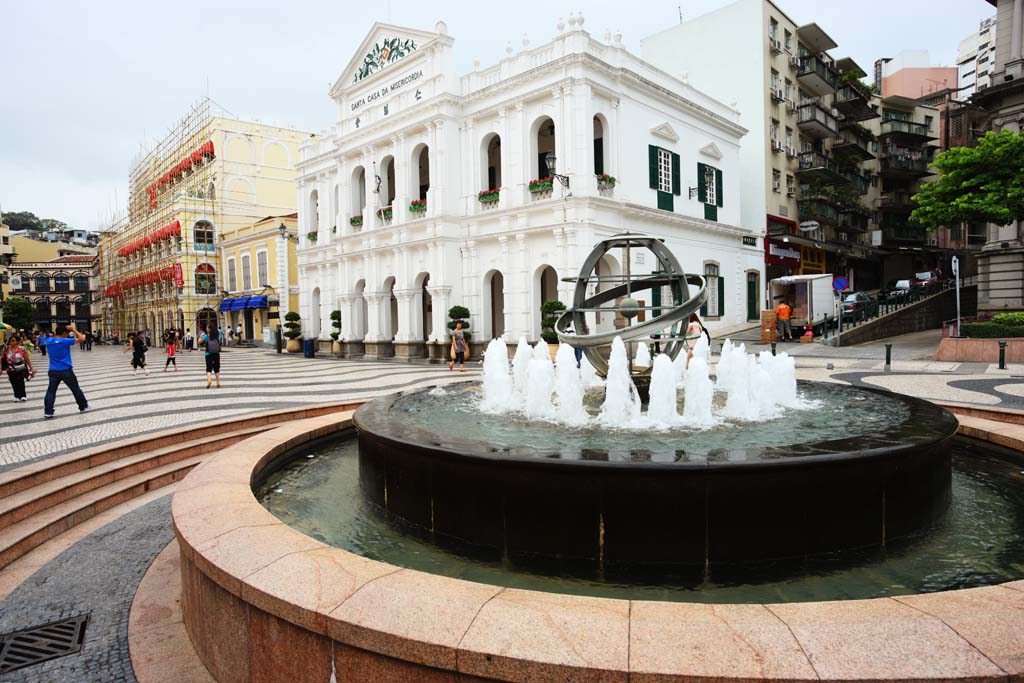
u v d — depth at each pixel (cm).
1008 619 247
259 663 305
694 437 540
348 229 2956
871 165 4438
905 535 439
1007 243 2405
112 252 6931
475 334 2394
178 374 2045
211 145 4569
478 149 2383
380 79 2727
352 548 455
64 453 767
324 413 1054
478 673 239
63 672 348
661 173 2409
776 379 731
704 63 3294
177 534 379
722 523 392
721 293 2761
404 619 262
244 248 4319
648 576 394
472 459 432
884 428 501
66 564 501
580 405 691
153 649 367
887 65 5319
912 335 2631
